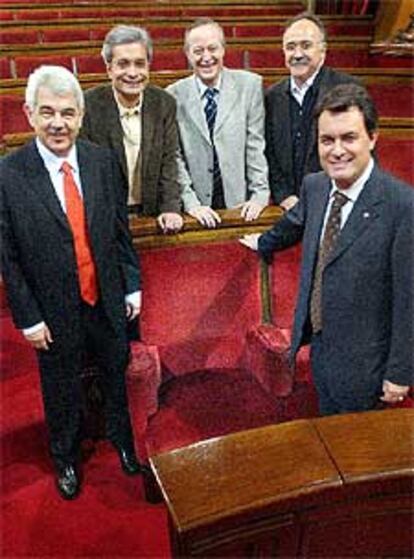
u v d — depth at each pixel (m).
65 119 1.32
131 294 1.54
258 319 1.80
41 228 1.37
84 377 1.65
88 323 1.50
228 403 1.67
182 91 1.89
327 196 1.36
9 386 1.96
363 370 1.35
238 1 5.38
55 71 1.31
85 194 1.40
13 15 5.14
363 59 4.25
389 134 2.38
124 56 1.60
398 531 0.89
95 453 1.72
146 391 1.62
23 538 1.50
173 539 0.88
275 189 1.99
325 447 0.92
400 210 1.23
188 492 0.85
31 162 1.36
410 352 1.28
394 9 4.51
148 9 5.29
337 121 1.21
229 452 0.91
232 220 1.69
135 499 1.59
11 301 1.43
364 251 1.26
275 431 0.95
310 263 1.38
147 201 1.76
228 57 4.06
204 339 1.78
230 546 0.84
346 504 0.87
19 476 1.66
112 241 1.45
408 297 1.25
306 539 0.87
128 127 1.69
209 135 1.89
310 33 1.83
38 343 1.46
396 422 0.96
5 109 2.92
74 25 4.71
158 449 1.53
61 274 1.41
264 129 1.95
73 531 1.52
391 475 0.86
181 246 1.69
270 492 0.84
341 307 1.32
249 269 1.75
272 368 1.67
